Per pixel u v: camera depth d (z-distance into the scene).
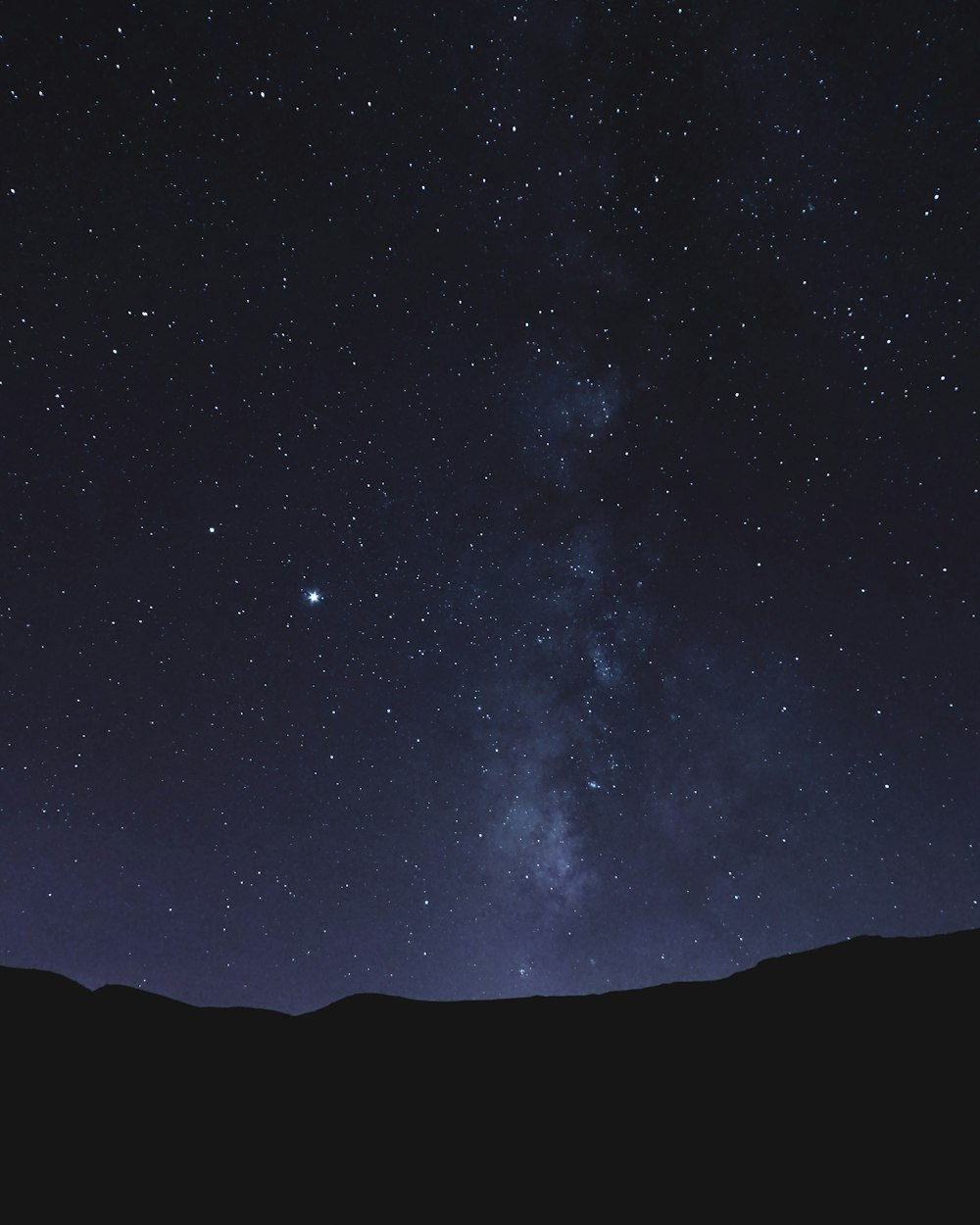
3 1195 2.21
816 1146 2.49
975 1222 2.20
